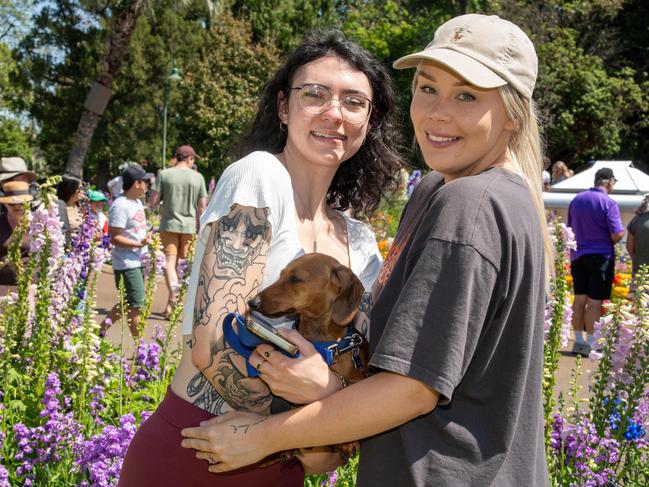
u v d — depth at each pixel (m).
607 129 27.12
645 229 7.98
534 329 1.83
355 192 3.03
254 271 2.12
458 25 2.04
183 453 2.16
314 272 2.34
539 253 1.83
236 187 2.15
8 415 3.89
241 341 2.00
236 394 2.05
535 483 1.87
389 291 1.94
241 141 2.80
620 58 29.55
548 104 26.06
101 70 24.20
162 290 10.95
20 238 4.40
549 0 27.02
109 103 31.09
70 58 30.52
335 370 2.25
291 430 1.89
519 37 2.00
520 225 1.78
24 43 30.56
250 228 2.11
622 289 10.14
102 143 31.56
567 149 28.47
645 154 30.33
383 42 28.38
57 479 3.49
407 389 1.74
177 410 2.21
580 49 26.50
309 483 3.54
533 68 2.01
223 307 2.04
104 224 9.59
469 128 1.99
